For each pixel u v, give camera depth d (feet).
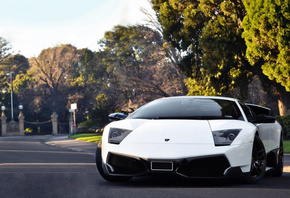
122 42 153.69
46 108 278.46
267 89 100.58
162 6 104.27
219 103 23.24
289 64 69.77
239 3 84.48
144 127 20.83
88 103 260.83
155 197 16.55
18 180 23.18
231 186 19.99
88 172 27.99
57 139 127.85
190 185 20.30
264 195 17.26
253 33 72.59
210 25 87.15
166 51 141.18
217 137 19.75
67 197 16.99
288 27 68.44
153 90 152.35
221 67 90.22
